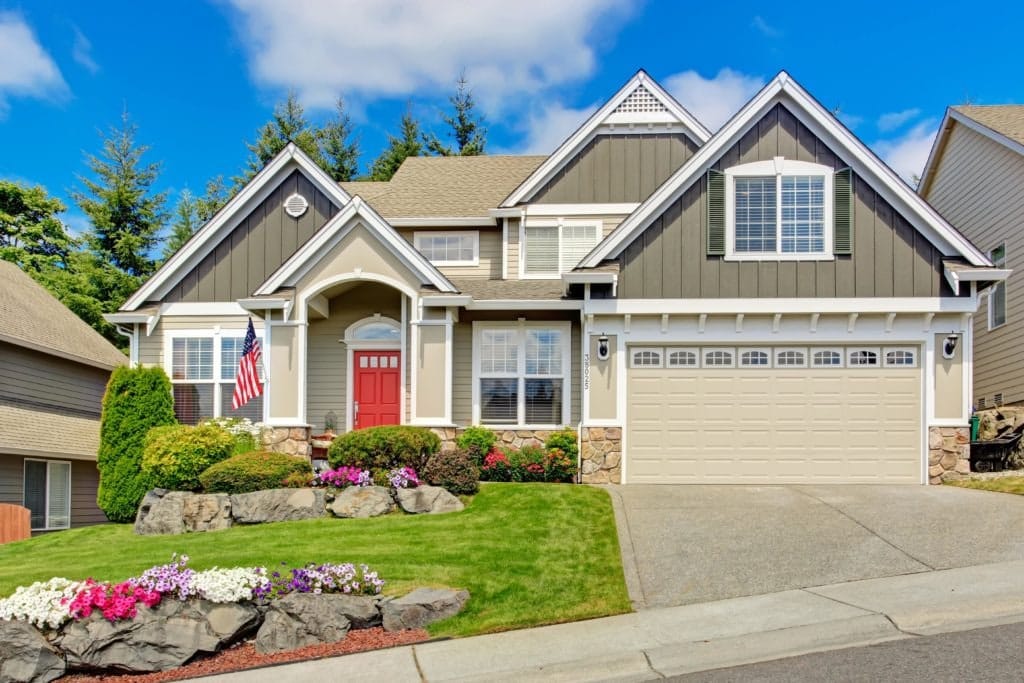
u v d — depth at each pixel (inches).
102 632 342.6
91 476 862.5
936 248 623.2
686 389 636.1
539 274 748.0
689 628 332.8
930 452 617.3
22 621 343.3
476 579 392.5
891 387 628.7
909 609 334.0
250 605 359.6
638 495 563.8
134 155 1513.3
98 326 1382.9
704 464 630.5
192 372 721.6
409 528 484.4
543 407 687.7
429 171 883.4
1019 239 786.8
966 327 623.2
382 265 649.6
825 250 626.2
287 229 731.4
